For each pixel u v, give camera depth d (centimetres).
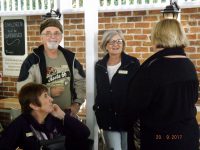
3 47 460
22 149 210
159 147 178
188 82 175
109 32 261
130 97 181
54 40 226
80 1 400
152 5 364
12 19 449
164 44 176
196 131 183
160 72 173
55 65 232
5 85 464
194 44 360
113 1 382
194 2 349
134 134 195
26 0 430
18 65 452
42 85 207
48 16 328
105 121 253
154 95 174
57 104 233
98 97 251
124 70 251
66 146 215
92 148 223
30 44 443
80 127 214
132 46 387
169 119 175
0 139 201
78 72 243
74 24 412
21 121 203
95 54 232
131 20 383
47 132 205
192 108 181
